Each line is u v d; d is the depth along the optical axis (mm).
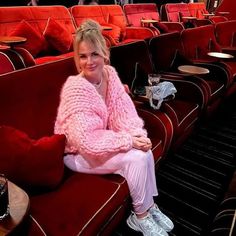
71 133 1323
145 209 1459
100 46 1377
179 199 1894
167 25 5871
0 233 781
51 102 1513
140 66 2355
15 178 1139
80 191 1262
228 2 7223
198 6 8141
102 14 4777
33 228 970
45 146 1219
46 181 1202
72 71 1686
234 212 1155
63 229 1054
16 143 1159
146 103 2064
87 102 1339
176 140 2170
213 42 3807
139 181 1371
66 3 5176
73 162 1405
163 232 1484
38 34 3137
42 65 1522
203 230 1519
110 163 1365
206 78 3096
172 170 2211
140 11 5988
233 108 3602
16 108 1323
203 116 2709
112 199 1250
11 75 1340
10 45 2420
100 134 1364
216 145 2637
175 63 2990
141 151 1380
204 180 2105
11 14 3152
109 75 1544
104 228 1232
